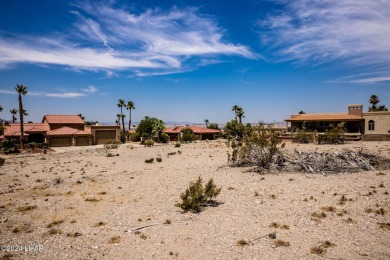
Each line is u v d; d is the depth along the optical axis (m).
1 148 48.69
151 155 37.97
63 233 10.39
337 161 20.75
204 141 71.38
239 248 8.55
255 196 14.55
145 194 16.20
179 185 18.42
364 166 20.05
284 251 8.23
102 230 10.59
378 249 8.09
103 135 64.50
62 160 34.22
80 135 59.69
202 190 13.34
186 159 32.34
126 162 31.27
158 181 19.98
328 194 13.93
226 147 46.91
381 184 14.80
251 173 20.97
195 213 12.25
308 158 21.83
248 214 11.74
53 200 15.24
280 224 10.41
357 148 32.03
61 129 59.81
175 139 78.38
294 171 20.45
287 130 54.28
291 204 12.71
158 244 9.12
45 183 20.06
